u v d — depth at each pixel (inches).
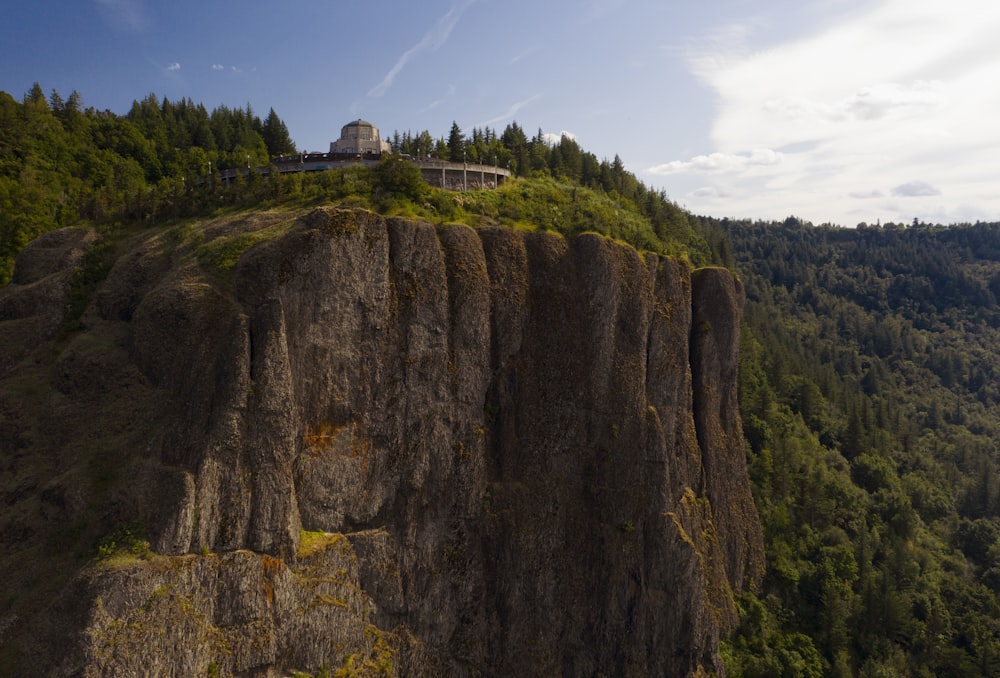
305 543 2244.1
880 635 3341.5
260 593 2076.8
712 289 3447.3
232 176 3627.0
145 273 2637.8
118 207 3208.7
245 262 2351.1
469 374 2652.6
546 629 2672.2
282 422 2199.8
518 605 2642.7
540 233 2908.5
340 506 2357.3
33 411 2485.2
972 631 3479.3
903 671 3225.9
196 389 2197.3
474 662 2539.4
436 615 2500.0
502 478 2728.8
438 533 2564.0
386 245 2498.8
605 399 2903.5
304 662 2156.7
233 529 2074.3
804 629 3277.6
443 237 2682.1
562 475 2822.3
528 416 2792.8
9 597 2031.3
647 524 2893.7
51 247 2999.5
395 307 2513.5
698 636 2839.6
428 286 2573.8
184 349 2273.6
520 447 2775.6
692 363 3408.0
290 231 2388.0
